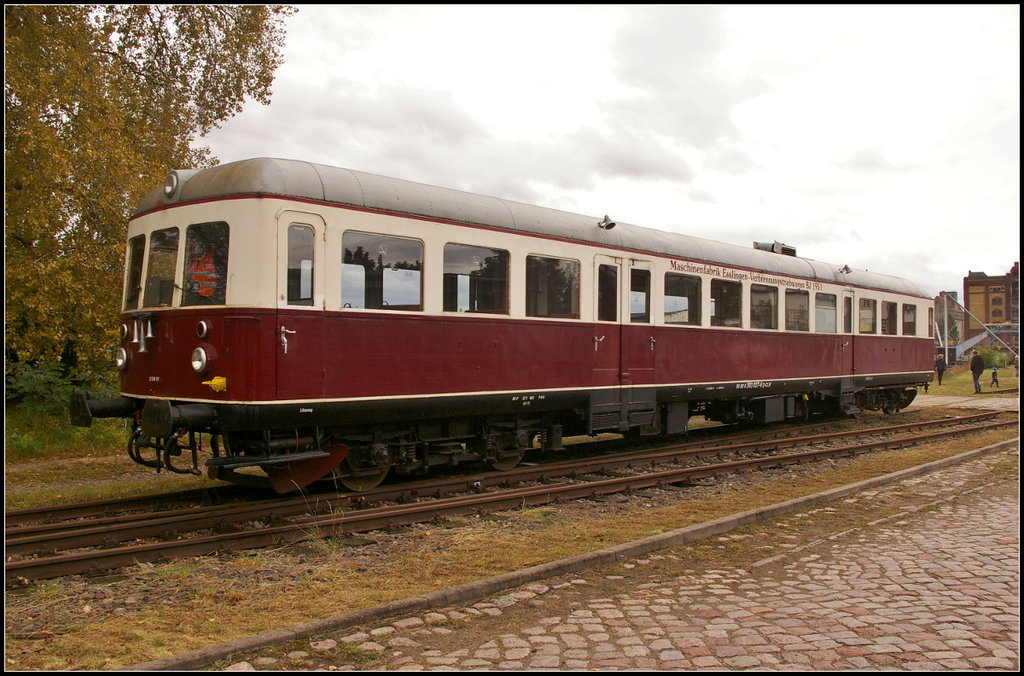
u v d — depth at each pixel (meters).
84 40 13.90
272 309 7.34
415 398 8.59
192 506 8.17
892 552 6.32
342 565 5.93
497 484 9.53
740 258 13.79
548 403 10.25
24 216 12.74
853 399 17.95
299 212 7.57
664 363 12.09
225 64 18.92
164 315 7.88
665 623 4.63
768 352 14.35
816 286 15.73
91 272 13.45
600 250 11.02
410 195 8.68
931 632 4.48
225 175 7.64
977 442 14.19
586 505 8.46
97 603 4.99
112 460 12.13
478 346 9.30
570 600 5.10
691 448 12.84
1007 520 7.54
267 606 4.92
